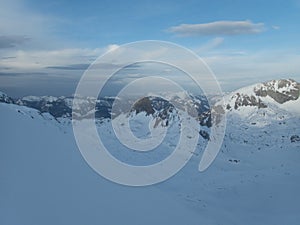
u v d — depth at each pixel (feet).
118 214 134.31
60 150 180.55
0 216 95.40
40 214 106.93
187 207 215.31
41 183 129.39
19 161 140.87
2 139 158.20
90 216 121.08
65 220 109.81
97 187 152.25
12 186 116.26
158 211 159.22
